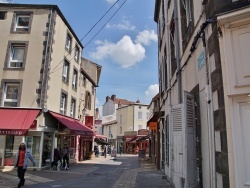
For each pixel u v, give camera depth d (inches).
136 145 2095.2
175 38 390.9
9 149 676.7
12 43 746.2
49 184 458.0
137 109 2234.3
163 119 624.4
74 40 953.5
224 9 194.5
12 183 456.4
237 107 173.3
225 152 176.6
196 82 273.6
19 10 768.9
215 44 198.1
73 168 773.3
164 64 588.4
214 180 198.5
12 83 724.7
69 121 818.2
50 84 740.0
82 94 1093.8
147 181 486.0
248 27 174.4
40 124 690.8
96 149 1457.9
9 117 665.0
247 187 160.9
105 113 2721.5
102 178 547.5
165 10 527.2
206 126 234.5
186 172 248.7
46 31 753.6
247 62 171.6
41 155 685.3
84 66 1304.1
